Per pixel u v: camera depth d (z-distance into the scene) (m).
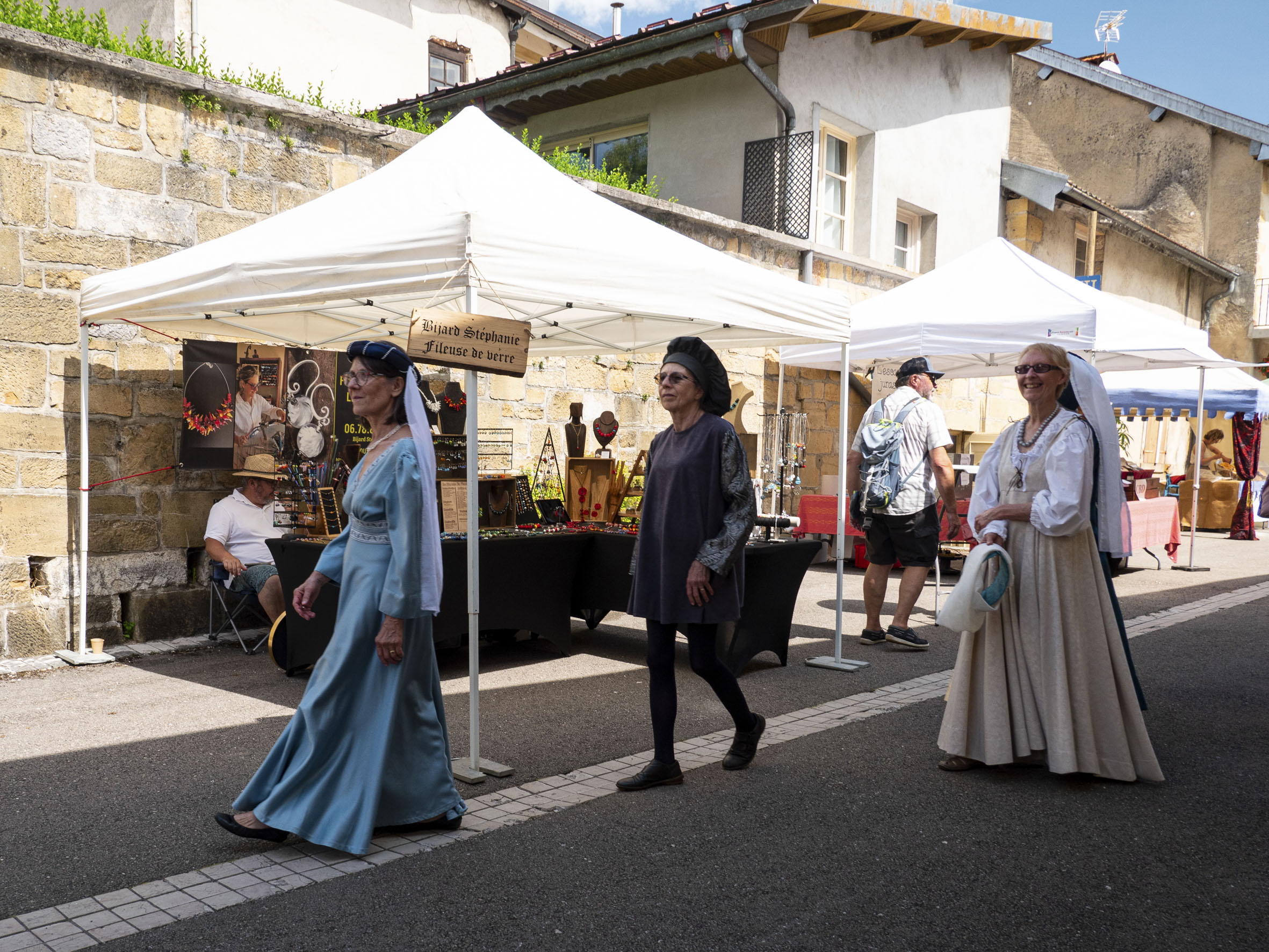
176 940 2.79
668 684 4.14
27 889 3.11
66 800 3.87
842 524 6.41
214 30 11.01
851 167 12.77
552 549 6.39
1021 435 4.33
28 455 6.05
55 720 4.93
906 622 7.00
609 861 3.38
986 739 4.26
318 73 12.15
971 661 4.36
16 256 5.98
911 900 3.12
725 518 3.98
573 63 11.39
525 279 4.30
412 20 13.33
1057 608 4.16
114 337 6.38
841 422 6.40
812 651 6.93
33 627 6.09
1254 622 8.15
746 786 4.15
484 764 4.32
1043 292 8.27
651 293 4.90
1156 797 4.09
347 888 3.14
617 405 9.80
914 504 6.87
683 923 2.95
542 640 7.19
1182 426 20.69
